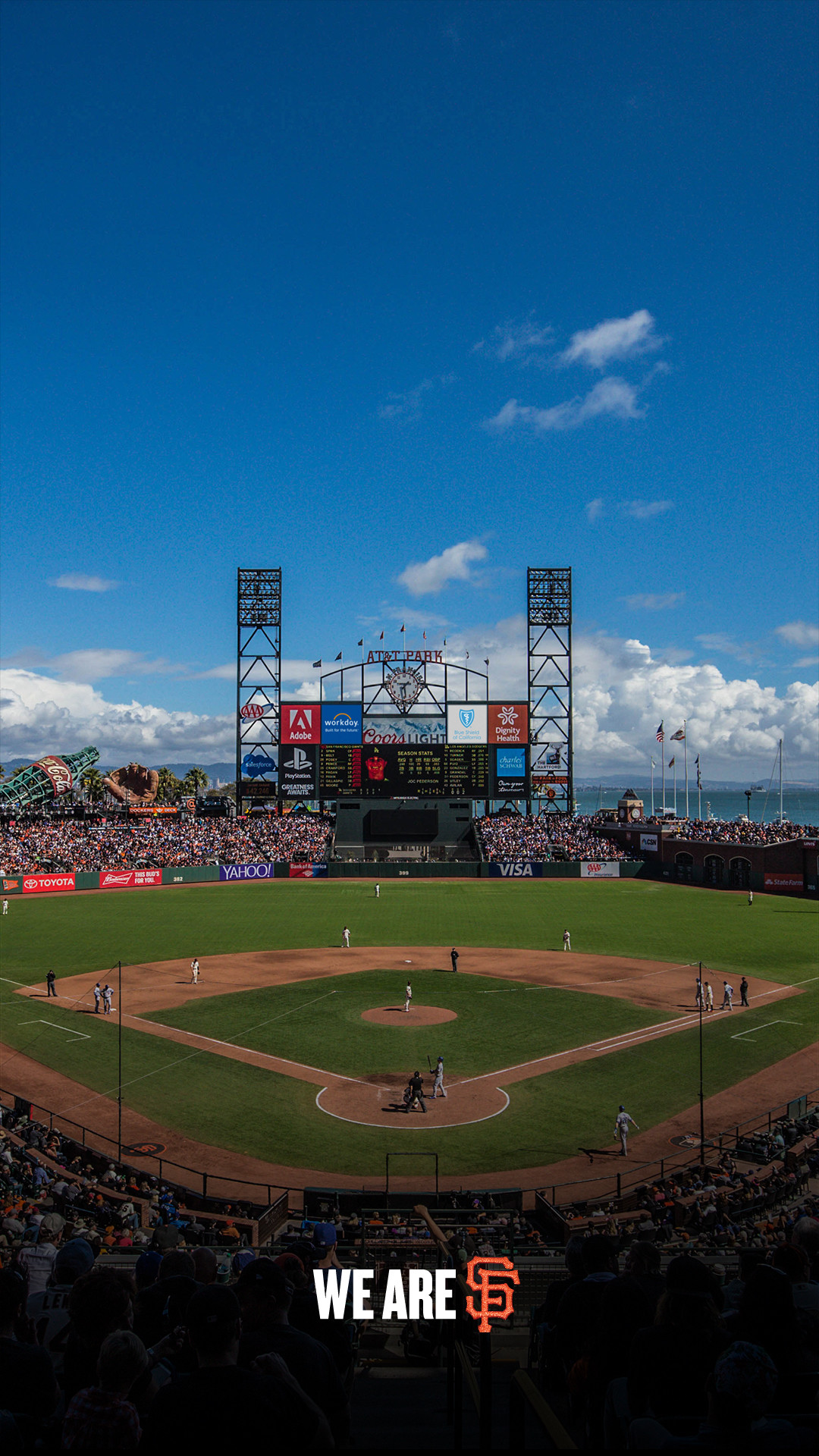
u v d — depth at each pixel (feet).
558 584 392.68
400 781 380.37
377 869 356.59
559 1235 73.97
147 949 208.85
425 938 225.35
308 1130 100.53
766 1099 110.32
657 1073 119.75
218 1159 92.99
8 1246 59.62
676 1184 85.46
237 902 289.94
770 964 193.36
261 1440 15.21
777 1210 79.46
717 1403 15.47
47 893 312.91
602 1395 23.35
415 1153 94.12
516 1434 18.43
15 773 424.87
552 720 394.52
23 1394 20.25
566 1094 111.75
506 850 371.35
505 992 166.09
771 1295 21.38
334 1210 79.87
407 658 381.81
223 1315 16.40
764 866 317.83
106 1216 75.10
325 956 201.57
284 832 382.01
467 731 381.60
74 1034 137.49
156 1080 116.88
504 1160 92.79
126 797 438.81
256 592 386.11
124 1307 20.77
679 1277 22.22
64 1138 93.40
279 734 380.78
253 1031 139.54
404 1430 31.45
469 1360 29.30
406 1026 142.41
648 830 366.22
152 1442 15.26
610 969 187.32
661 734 383.86
